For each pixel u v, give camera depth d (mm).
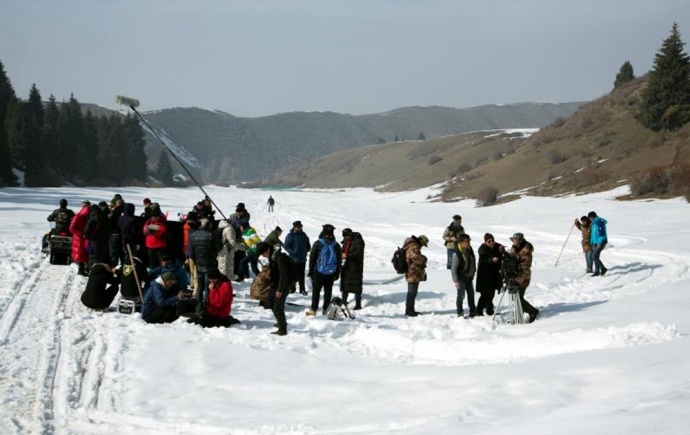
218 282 11531
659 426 5258
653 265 20812
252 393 8070
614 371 7480
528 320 12391
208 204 15680
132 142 153875
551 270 20234
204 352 9727
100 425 7164
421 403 7238
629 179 62875
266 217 47500
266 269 13883
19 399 7777
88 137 131750
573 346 9500
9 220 30312
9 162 90625
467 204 77000
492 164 104750
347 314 13008
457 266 13062
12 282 14648
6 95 119000
